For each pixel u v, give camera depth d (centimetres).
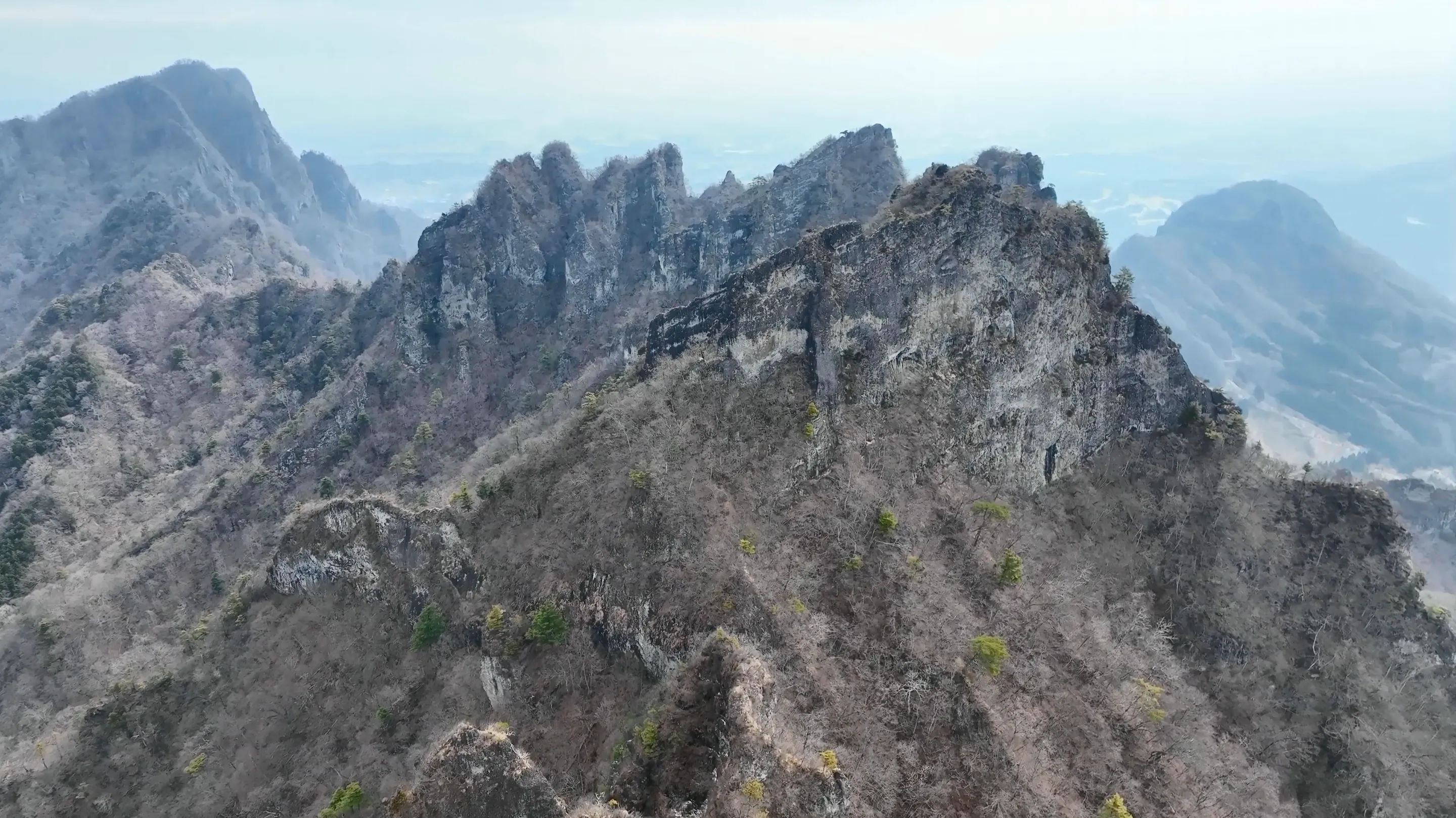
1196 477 9825
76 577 13050
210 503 14350
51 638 11619
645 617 6644
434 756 4816
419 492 11769
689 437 7862
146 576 12850
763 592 6475
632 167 19475
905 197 9881
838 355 8481
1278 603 9075
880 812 5272
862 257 8744
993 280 9244
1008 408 9119
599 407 8738
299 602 9012
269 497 14412
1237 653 8612
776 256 8900
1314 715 8306
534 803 4562
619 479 7562
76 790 8206
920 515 7844
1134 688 7119
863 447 8212
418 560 8244
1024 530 8462
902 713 6025
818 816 4678
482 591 7694
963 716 6069
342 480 14588
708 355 8688
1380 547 9556
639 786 5259
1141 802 6216
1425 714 8656
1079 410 9575
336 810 6581
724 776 4828
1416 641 9169
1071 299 9519
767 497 7469
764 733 4884
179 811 7575
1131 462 9869
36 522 14488
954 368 9019
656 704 5831
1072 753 6362
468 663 7400
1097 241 9900
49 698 10912
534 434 11262
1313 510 9744
